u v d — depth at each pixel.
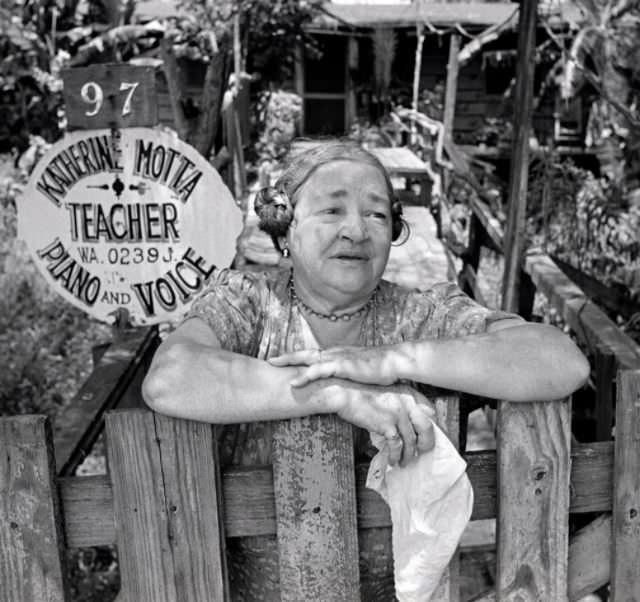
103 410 2.66
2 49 6.35
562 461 1.47
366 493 1.47
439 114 14.00
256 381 1.37
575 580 1.56
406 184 10.19
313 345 1.58
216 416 1.36
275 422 1.40
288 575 1.46
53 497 1.39
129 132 2.95
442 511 1.39
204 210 2.98
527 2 3.68
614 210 5.02
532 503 1.48
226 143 5.15
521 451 1.45
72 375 5.73
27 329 6.18
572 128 10.89
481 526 3.19
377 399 1.37
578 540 1.55
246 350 1.59
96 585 4.57
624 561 1.54
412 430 1.36
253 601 1.61
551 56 7.35
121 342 3.34
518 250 3.97
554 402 1.44
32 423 1.35
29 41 6.26
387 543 1.53
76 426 2.47
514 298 4.04
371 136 14.09
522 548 1.49
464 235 8.12
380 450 1.41
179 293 3.05
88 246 3.05
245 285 1.63
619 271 4.79
